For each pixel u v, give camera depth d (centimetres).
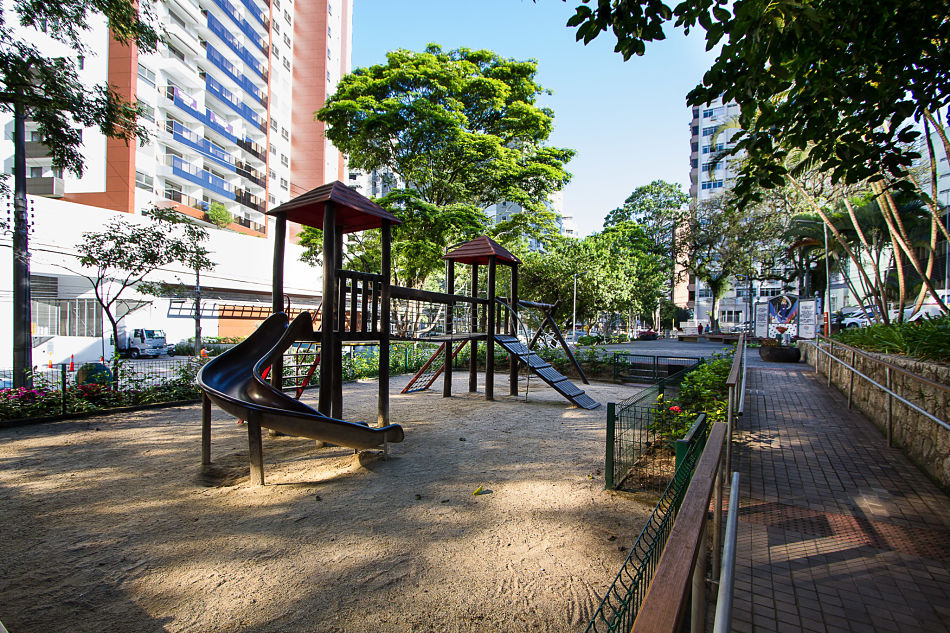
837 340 1027
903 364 571
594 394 1255
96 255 1189
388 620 284
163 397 1030
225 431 788
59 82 817
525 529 408
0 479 541
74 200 2827
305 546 379
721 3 319
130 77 2934
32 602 302
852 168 420
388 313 757
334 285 669
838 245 1545
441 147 1828
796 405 825
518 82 2067
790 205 1738
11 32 802
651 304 4544
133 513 446
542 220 2109
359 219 769
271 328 712
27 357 963
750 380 1105
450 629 276
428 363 1265
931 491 449
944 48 347
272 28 4541
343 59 5644
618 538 388
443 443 711
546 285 3416
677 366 1462
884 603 278
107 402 948
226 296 2917
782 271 3180
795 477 487
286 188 4816
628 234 4334
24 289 962
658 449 594
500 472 570
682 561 112
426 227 1747
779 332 1959
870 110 394
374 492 503
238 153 4169
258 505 466
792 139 420
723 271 3416
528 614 290
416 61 1784
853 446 589
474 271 1241
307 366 1210
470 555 363
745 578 305
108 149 2897
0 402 819
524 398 1158
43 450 665
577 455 645
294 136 4956
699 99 377
